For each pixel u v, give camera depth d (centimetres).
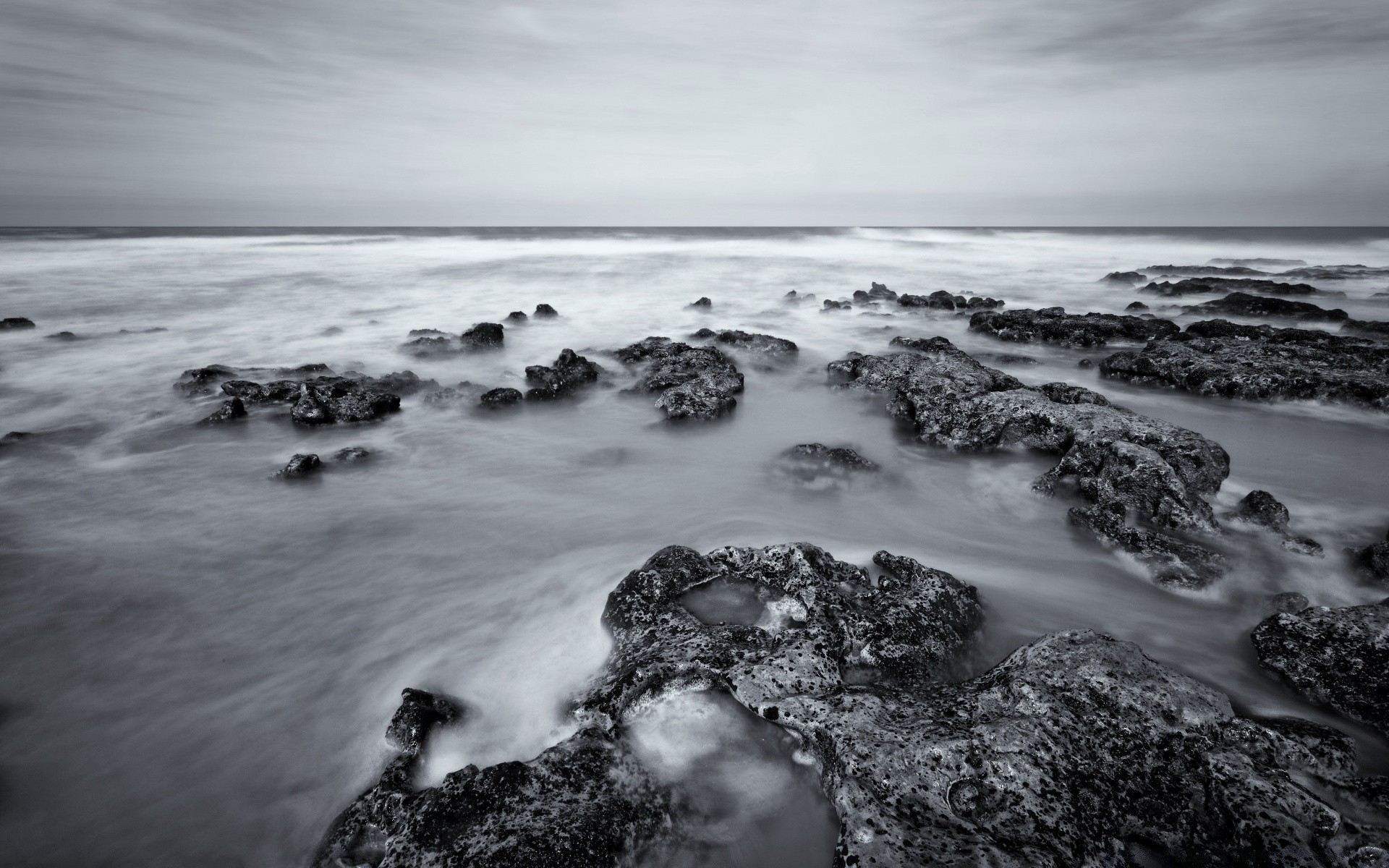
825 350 2111
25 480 1131
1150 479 952
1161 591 791
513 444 1310
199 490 1098
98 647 714
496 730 589
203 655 702
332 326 2364
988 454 1216
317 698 640
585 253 5138
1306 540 868
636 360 1872
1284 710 592
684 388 1468
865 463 1141
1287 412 1455
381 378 1644
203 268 3722
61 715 621
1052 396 1369
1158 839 441
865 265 4519
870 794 449
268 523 990
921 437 1301
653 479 1151
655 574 725
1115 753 483
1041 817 431
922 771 462
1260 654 647
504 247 5603
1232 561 832
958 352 1716
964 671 640
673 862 459
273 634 736
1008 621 731
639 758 528
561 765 501
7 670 677
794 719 536
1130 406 1516
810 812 496
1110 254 5603
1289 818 427
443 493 1097
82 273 3372
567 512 1026
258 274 3566
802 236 8169
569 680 645
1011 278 3975
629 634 670
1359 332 2120
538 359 1975
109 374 1759
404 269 3928
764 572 738
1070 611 754
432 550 915
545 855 423
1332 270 4084
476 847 429
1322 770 481
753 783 518
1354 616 625
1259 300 2539
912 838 416
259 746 586
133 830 514
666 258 4791
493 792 471
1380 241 7031
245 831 513
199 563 878
